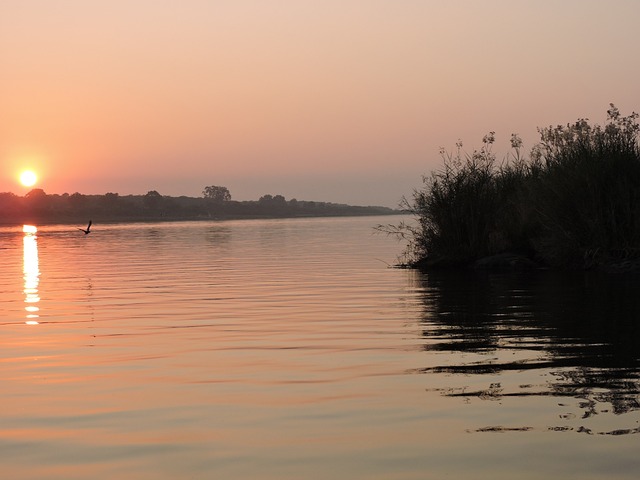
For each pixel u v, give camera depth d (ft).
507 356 38.50
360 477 22.25
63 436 26.58
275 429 26.89
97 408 30.12
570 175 89.45
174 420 28.25
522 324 49.01
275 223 499.51
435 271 92.58
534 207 93.35
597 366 35.58
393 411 28.71
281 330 48.75
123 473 22.98
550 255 91.09
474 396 30.55
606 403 29.04
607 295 63.10
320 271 96.07
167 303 64.64
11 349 43.62
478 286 73.67
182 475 22.71
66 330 50.65
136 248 169.27
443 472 22.48
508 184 101.04
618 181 86.69
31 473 23.12
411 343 43.06
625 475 21.88
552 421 26.91
